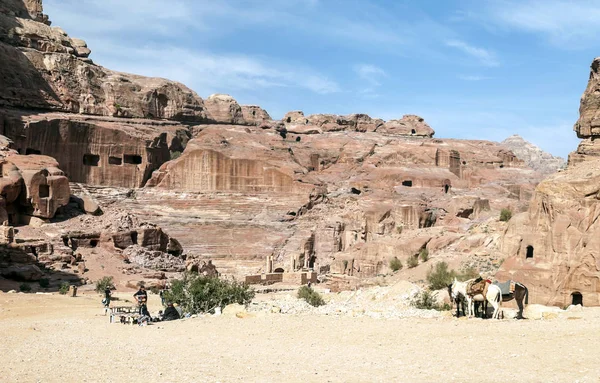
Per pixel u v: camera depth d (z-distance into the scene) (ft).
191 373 75.92
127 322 131.13
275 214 518.78
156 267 338.75
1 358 91.40
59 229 339.36
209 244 469.98
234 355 85.46
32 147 486.79
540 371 66.28
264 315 116.37
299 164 638.12
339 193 566.77
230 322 112.88
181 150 640.17
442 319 99.25
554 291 147.64
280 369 75.66
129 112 630.33
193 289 150.61
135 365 82.43
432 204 484.33
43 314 169.17
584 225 147.84
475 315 104.32
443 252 260.62
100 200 504.43
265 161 549.13
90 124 526.98
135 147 551.59
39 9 625.00
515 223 198.90
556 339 78.69
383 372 71.05
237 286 156.15
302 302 138.31
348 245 460.55
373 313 111.14
